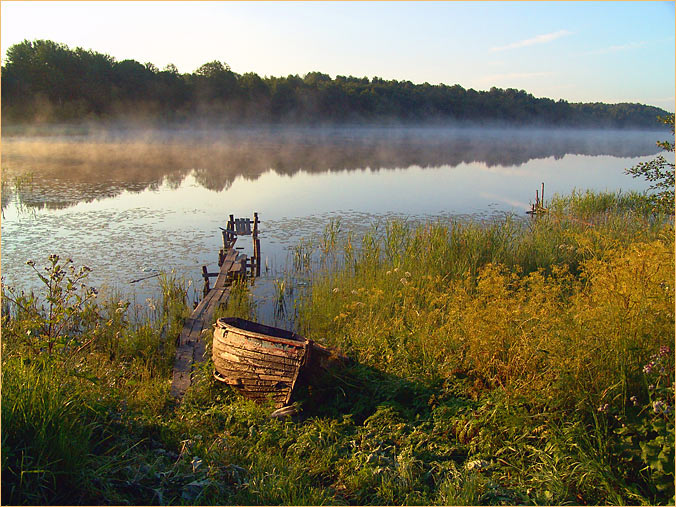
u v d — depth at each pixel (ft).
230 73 338.54
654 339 17.10
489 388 20.29
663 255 19.26
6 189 89.71
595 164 154.51
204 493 14.73
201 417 20.88
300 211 75.05
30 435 14.16
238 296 37.09
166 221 66.90
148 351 28.84
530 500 14.70
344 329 29.86
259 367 22.91
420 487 15.72
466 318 22.98
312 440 18.72
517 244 44.86
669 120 37.19
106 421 17.74
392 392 21.39
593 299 20.13
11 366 16.48
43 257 49.21
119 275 44.37
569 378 17.42
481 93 481.87
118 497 13.58
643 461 15.01
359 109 396.16
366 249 47.75
